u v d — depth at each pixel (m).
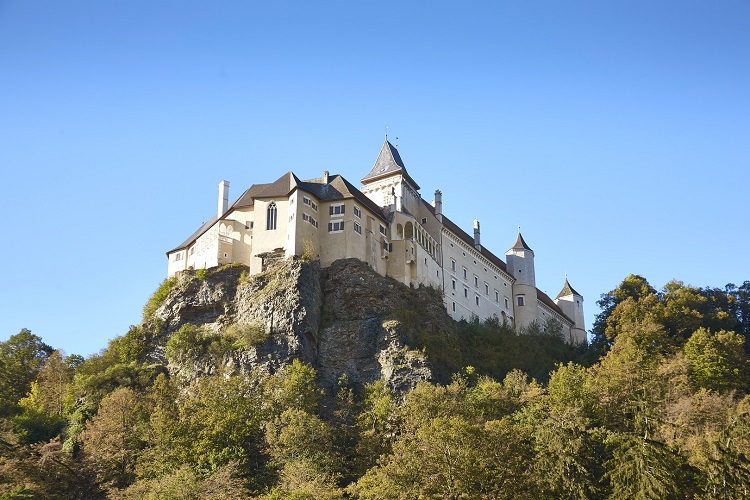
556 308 162.75
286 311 104.81
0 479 85.75
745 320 136.12
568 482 72.00
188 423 89.25
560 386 93.06
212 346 104.94
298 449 83.75
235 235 120.69
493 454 74.12
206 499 73.75
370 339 105.81
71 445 96.19
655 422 76.62
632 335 119.12
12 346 134.62
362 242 117.69
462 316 131.50
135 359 111.62
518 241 156.88
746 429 71.75
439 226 133.25
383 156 140.00
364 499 72.50
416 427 84.31
